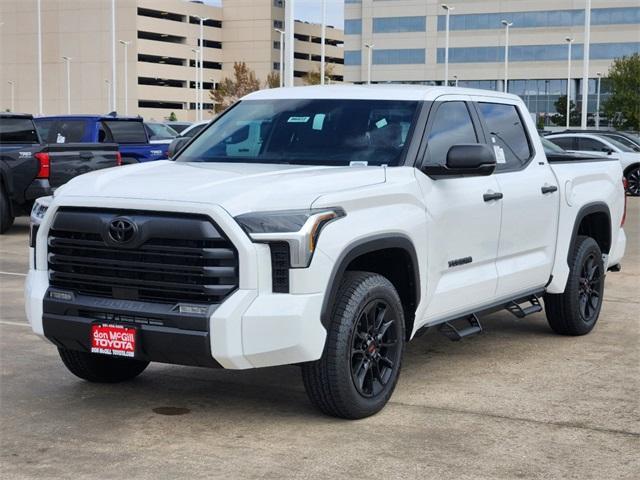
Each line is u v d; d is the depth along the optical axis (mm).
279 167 5750
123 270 5000
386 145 5918
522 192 6770
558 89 95188
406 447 4961
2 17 132250
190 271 4820
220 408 5660
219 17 140625
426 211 5742
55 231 5219
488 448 4965
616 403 5816
